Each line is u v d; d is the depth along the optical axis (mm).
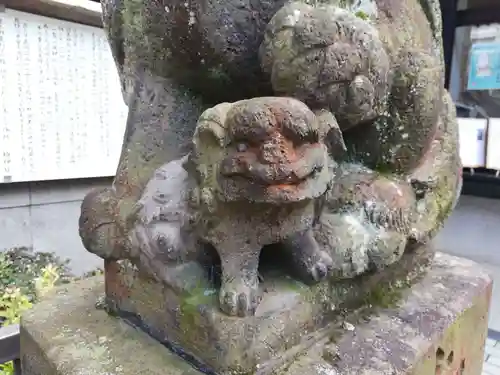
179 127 908
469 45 3820
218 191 620
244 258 676
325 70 667
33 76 2521
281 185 584
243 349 668
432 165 1007
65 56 2631
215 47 782
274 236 664
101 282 1116
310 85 679
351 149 963
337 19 679
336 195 867
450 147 1076
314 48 663
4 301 2027
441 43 1093
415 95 857
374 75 720
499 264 2826
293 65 672
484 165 3873
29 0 2367
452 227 3564
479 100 3881
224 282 683
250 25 763
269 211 642
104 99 2865
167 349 782
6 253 2520
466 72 3875
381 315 905
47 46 2543
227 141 605
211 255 751
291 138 577
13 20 2385
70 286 1090
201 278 748
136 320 860
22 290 2152
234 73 829
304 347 768
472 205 4059
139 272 831
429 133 905
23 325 905
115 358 759
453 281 1092
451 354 951
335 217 842
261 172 564
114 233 856
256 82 843
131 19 881
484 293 1096
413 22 944
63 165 2738
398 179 953
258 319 688
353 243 811
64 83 2658
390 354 773
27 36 2455
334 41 666
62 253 2900
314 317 793
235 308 668
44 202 2787
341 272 802
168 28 807
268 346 699
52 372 770
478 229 3488
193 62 835
